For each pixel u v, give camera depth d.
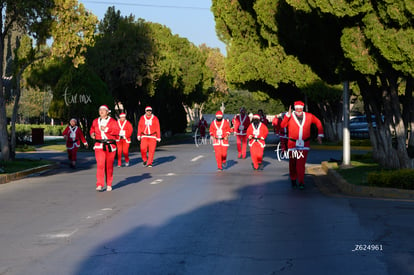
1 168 19.67
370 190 13.62
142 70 40.84
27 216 11.06
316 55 21.64
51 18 23.33
